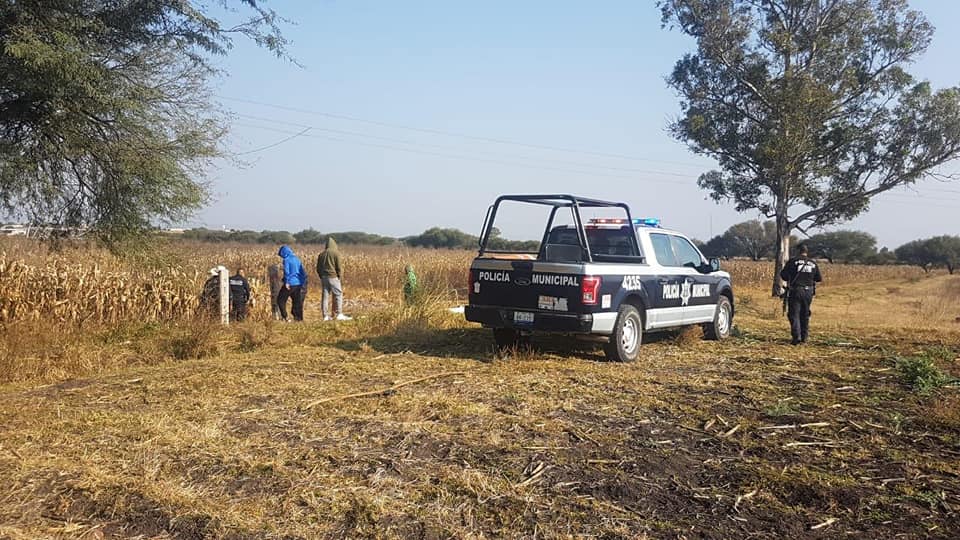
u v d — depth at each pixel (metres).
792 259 11.05
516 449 5.02
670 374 8.04
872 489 4.36
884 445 5.29
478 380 7.45
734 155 29.00
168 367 8.45
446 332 11.27
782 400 6.70
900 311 19.55
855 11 26.72
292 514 3.86
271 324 11.18
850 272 51.00
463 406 6.23
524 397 6.67
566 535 3.66
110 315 11.99
